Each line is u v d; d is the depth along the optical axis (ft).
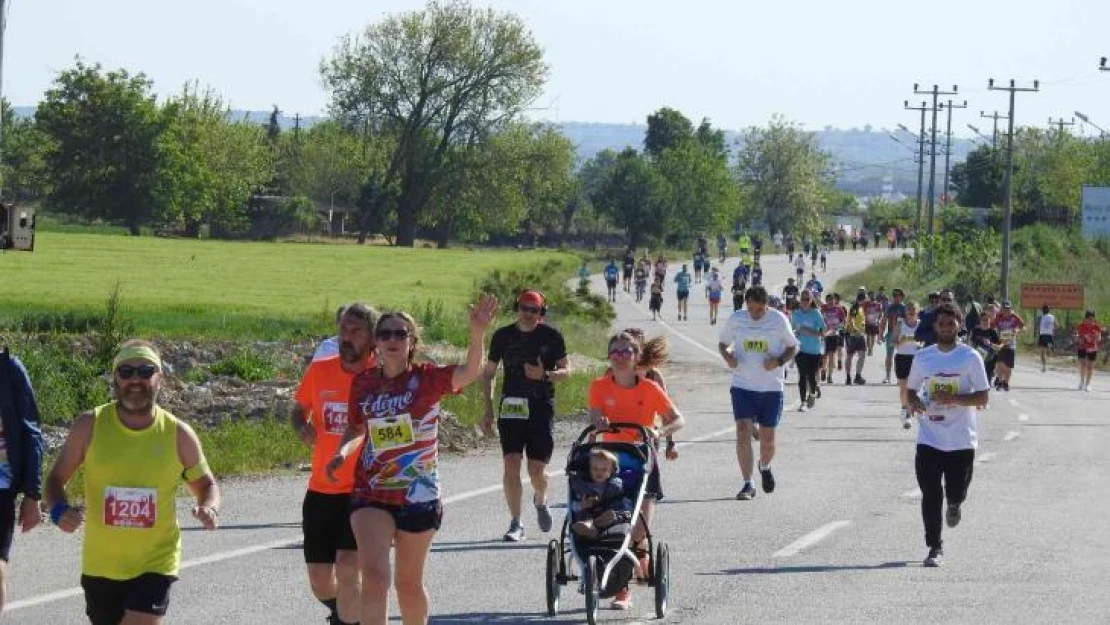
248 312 252.01
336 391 57.16
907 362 188.44
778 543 86.02
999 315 236.43
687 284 416.05
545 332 86.17
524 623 64.44
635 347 77.25
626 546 64.23
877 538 88.17
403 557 53.52
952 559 81.51
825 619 65.77
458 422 143.74
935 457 80.48
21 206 134.62
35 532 84.12
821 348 183.32
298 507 95.66
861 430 157.89
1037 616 66.90
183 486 104.01
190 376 166.40
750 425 104.63
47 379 142.31
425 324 245.86
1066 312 421.59
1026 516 98.22
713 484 112.27
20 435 54.85
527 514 96.12
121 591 48.32
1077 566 79.87
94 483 48.03
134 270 375.25
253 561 76.95
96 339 180.24
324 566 57.88
